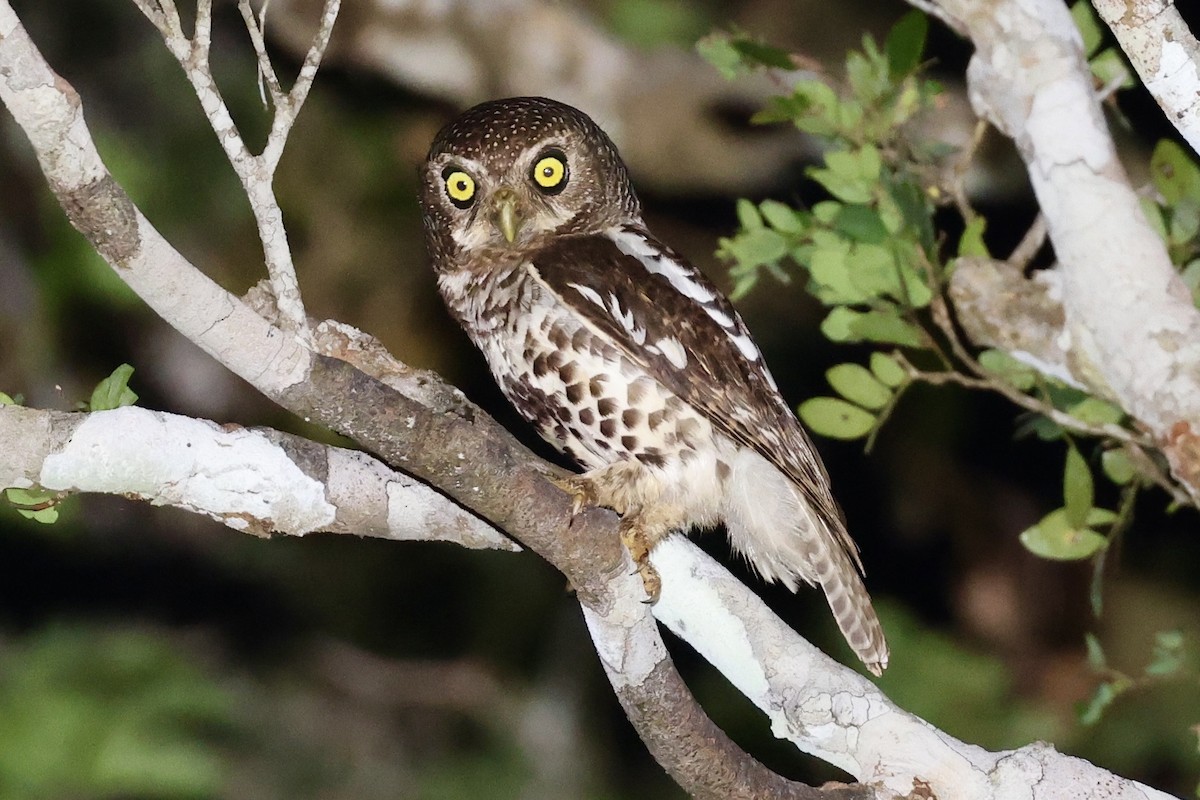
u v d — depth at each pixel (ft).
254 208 20.01
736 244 30.78
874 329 29.58
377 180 47.55
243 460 24.56
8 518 47.16
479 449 21.40
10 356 44.37
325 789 46.37
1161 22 22.27
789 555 29.37
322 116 47.34
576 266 28.71
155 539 48.78
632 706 23.35
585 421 28.60
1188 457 26.94
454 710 48.24
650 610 23.02
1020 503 49.57
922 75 37.93
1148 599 48.62
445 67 46.55
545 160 30.60
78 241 43.83
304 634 49.03
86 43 45.62
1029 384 31.17
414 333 47.75
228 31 45.96
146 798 41.63
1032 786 24.56
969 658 46.03
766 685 25.52
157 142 45.27
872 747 24.89
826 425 29.96
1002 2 28.32
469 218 30.66
